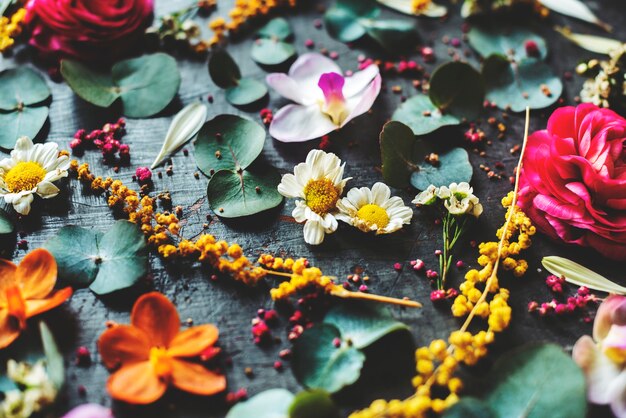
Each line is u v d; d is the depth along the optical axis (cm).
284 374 33
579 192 34
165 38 41
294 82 38
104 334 32
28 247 35
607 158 34
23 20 40
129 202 35
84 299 34
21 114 38
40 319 34
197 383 32
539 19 43
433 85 39
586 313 35
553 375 32
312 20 43
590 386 32
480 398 32
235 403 32
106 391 32
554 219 35
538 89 40
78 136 38
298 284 34
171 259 35
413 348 33
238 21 42
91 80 39
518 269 35
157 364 32
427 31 43
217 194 36
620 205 34
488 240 36
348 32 42
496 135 39
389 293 35
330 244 36
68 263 34
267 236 36
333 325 33
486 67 40
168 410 32
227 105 40
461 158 38
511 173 38
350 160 38
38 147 36
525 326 34
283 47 41
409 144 37
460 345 32
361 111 37
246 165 37
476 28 42
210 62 39
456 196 36
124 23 39
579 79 41
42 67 40
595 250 36
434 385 33
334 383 32
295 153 38
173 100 40
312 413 31
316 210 35
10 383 32
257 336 33
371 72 39
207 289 35
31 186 36
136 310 33
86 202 36
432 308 34
